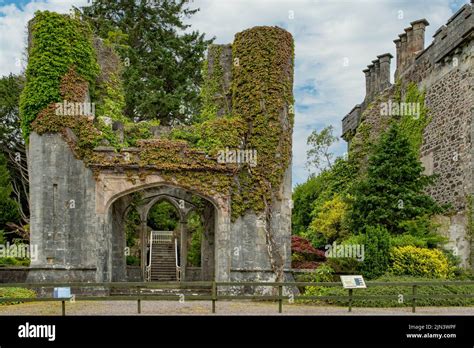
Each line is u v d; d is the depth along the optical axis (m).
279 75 25.89
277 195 25.34
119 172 24.58
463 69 27.56
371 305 20.72
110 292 24.97
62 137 24.45
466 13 26.83
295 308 20.08
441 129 29.36
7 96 38.91
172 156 24.75
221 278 24.64
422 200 26.67
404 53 35.38
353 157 36.16
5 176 35.72
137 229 40.59
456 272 25.11
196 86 43.06
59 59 24.72
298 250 28.75
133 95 40.00
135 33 42.25
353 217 27.64
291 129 26.19
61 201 24.23
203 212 29.67
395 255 24.39
